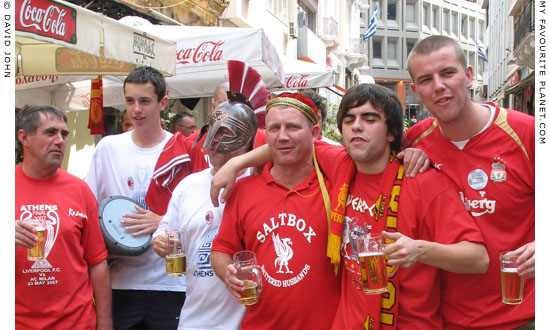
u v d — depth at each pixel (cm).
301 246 218
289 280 216
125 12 799
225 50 534
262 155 234
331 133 1059
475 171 217
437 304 208
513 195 211
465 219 199
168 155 303
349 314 207
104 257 271
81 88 645
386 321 199
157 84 302
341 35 2766
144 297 296
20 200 245
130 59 385
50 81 560
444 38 213
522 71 2278
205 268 245
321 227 219
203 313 245
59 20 304
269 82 697
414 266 201
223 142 243
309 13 2184
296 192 225
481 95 4647
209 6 1138
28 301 239
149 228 288
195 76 645
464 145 220
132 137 315
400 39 4894
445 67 208
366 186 215
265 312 219
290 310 215
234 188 240
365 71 4725
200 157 311
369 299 200
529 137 212
